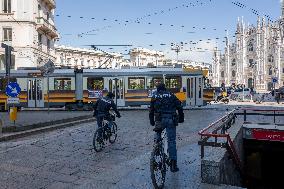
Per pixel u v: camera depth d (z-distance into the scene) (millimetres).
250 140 14586
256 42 89750
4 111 25000
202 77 25047
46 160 7664
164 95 6250
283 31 85375
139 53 103312
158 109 6281
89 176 6359
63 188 5637
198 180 6055
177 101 6312
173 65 25750
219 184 5828
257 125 13664
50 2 44906
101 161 7637
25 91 24906
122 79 24984
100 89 24875
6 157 7918
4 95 24797
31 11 39062
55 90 24844
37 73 24828
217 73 98500
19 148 9023
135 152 8672
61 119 14391
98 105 9281
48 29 42625
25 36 38719
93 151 8750
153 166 5305
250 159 14914
